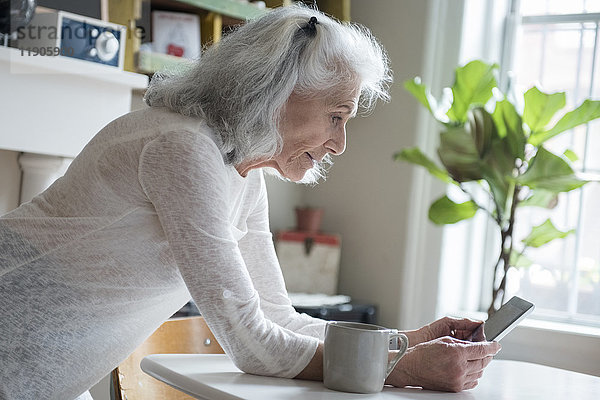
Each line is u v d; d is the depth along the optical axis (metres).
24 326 1.18
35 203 1.26
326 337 1.13
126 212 1.18
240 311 1.12
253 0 2.77
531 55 3.17
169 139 1.15
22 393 1.19
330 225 3.30
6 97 1.85
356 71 1.24
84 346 1.23
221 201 1.15
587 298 2.98
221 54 1.25
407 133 3.10
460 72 2.67
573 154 2.76
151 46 2.46
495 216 2.87
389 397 1.10
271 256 1.46
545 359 2.76
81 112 2.03
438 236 3.01
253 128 1.21
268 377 1.17
